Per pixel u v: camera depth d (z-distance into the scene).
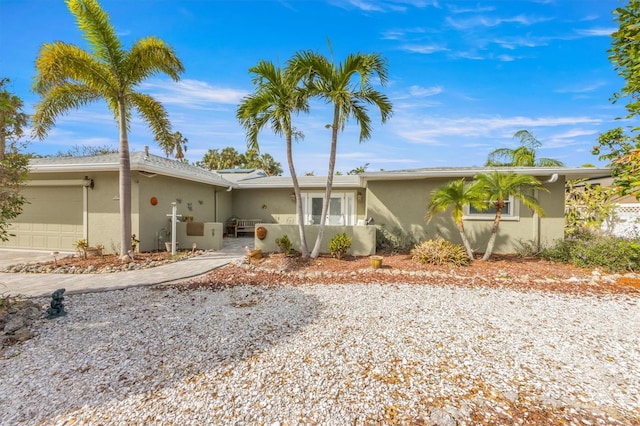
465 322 4.19
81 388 2.67
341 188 14.41
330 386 2.68
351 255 8.71
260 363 3.06
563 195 8.84
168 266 7.67
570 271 6.80
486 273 6.71
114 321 4.21
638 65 4.98
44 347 3.43
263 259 8.13
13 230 9.98
